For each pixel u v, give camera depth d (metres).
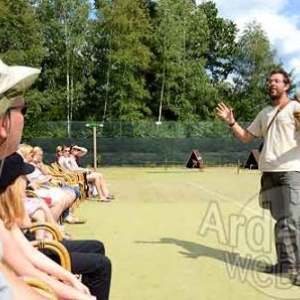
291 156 4.74
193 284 4.81
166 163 26.27
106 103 31.23
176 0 33.47
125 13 30.81
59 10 31.05
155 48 32.81
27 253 3.08
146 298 4.45
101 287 3.50
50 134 25.77
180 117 33.22
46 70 30.72
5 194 3.03
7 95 1.75
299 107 4.86
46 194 6.47
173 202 11.05
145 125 26.61
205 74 35.38
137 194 12.88
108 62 30.97
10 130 1.93
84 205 10.53
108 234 7.37
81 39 30.81
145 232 7.51
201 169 23.88
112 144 25.89
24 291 2.06
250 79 40.06
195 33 34.62
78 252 3.76
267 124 5.01
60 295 2.78
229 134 26.72
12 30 27.00
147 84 33.50
